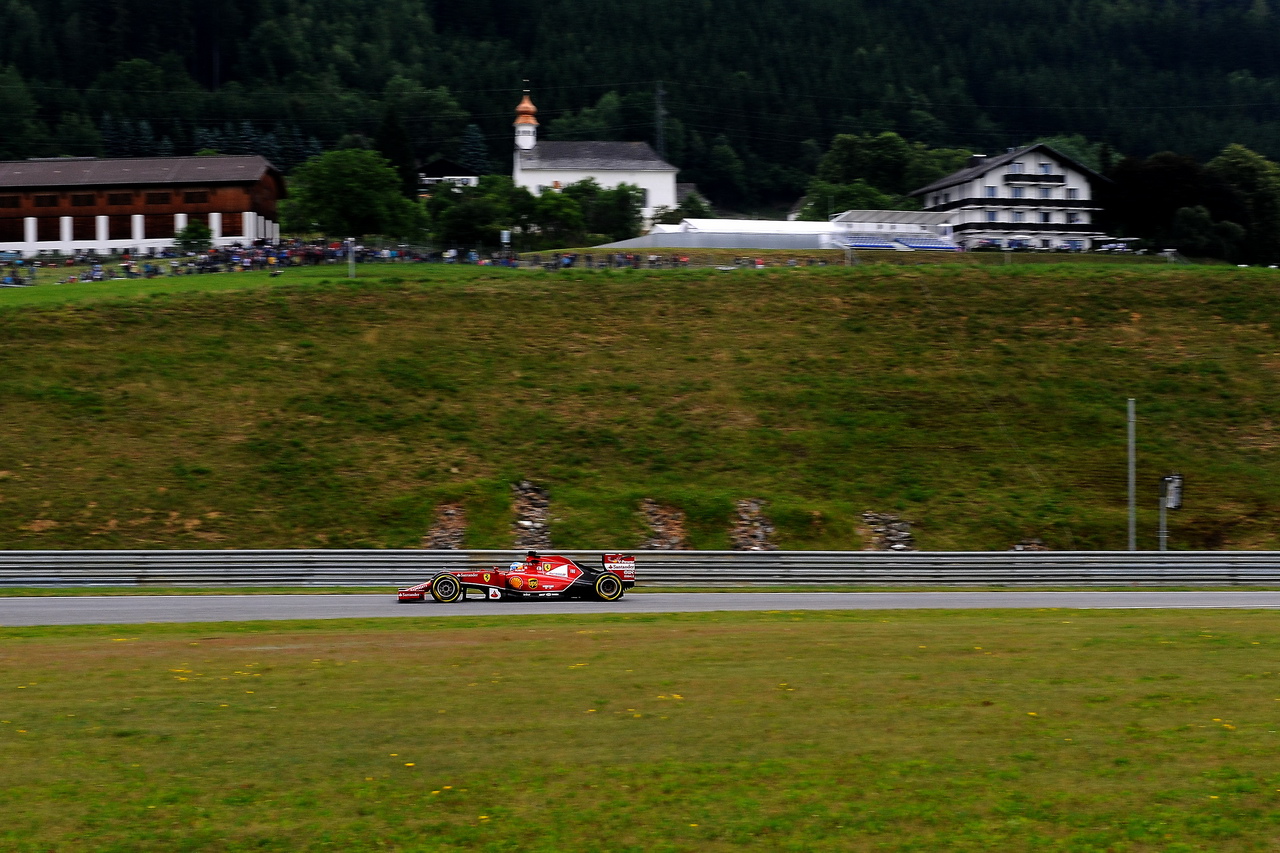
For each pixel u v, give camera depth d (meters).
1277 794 44.34
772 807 43.72
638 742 50.56
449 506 147.25
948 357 196.50
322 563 119.81
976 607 101.00
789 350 198.00
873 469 161.75
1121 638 73.06
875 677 61.38
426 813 43.47
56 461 151.88
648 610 97.62
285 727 52.91
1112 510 153.00
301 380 180.00
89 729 52.59
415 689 59.28
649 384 184.62
